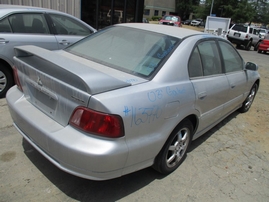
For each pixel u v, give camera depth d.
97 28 9.67
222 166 3.20
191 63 2.80
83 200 2.34
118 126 1.96
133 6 9.62
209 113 3.25
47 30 4.86
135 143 2.13
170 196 2.54
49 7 8.52
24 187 2.42
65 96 2.10
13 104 2.57
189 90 2.66
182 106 2.56
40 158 2.85
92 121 1.94
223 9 39.56
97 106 1.91
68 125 2.10
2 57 4.23
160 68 2.47
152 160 2.46
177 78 2.56
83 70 2.04
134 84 2.23
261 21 50.72
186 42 2.81
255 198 2.70
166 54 2.62
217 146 3.70
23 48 2.60
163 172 2.75
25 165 2.71
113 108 1.94
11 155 2.85
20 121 2.42
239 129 4.44
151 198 2.47
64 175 2.63
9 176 2.53
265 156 3.62
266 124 4.85
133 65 2.54
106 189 2.51
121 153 2.01
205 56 3.11
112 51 2.79
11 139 3.16
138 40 2.88
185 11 70.69
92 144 1.94
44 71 2.31
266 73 10.41
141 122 2.13
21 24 4.52
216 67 3.39
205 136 3.98
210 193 2.67
